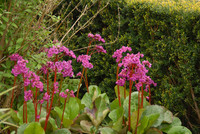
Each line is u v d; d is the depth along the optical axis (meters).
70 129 2.33
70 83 3.29
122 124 2.38
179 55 3.57
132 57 2.08
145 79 2.25
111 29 4.41
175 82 3.74
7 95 2.51
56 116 2.50
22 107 2.33
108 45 4.44
